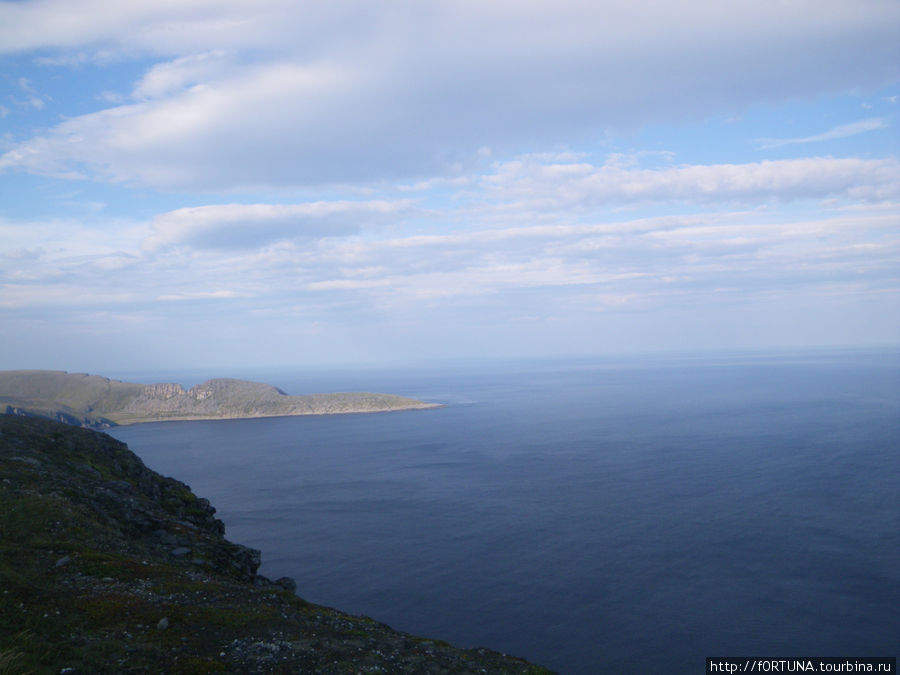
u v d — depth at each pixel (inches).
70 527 1243.8
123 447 2549.2
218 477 7421.3
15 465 1571.1
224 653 836.6
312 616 1096.2
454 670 935.0
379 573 3806.6
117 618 879.7
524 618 3105.3
